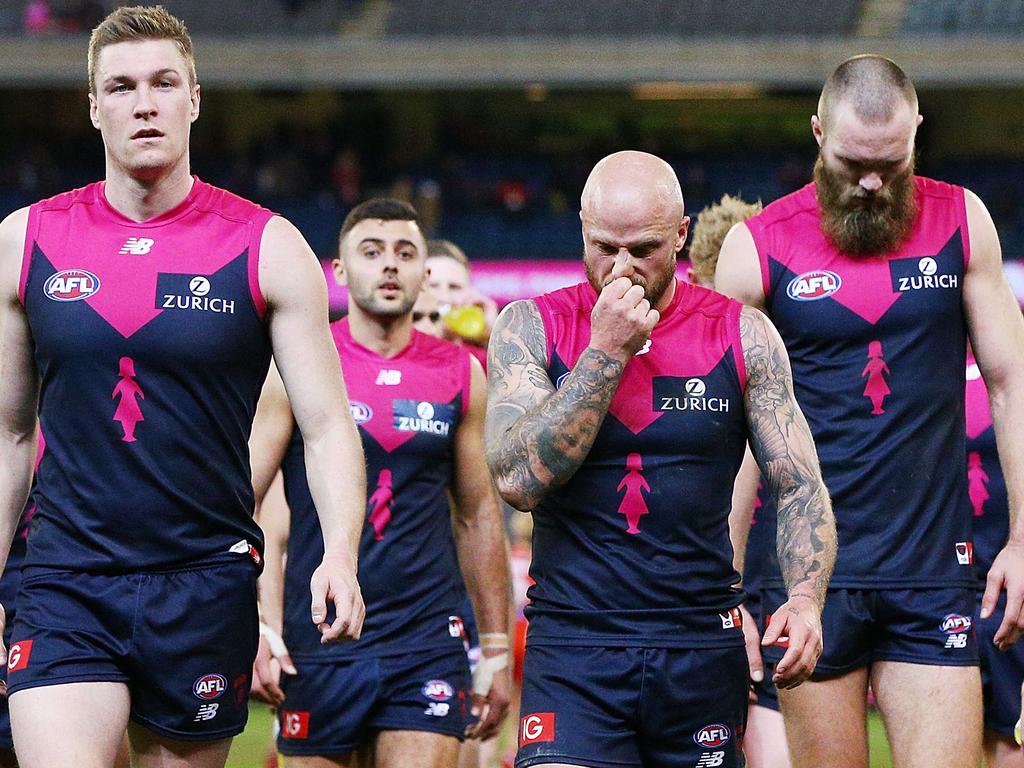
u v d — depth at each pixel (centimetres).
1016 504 1633
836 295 1678
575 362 1416
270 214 1441
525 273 7488
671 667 1383
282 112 9894
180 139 1405
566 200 9206
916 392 1669
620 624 1388
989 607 1598
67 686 1365
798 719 1702
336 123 9575
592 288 1434
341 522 1394
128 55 1383
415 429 1981
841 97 1636
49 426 1417
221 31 9100
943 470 1673
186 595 1412
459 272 2669
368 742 1956
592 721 1380
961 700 1641
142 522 1399
